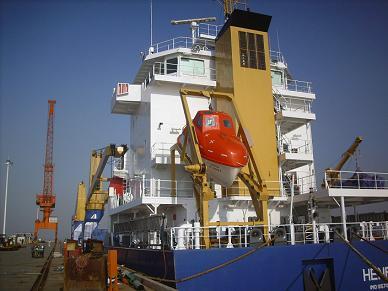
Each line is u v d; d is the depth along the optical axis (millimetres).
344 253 16812
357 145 23625
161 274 15648
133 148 29078
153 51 28531
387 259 17500
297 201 20656
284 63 31078
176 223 21312
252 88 23656
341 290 16500
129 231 23781
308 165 28172
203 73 26641
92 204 34656
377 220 25281
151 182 21297
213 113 18094
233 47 23891
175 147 21141
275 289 15461
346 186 20703
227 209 20891
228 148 16766
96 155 39969
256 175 18344
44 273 22531
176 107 24703
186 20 30609
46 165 96625
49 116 98312
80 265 13234
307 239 17609
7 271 24094
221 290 14711
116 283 13109
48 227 80938
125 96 26969
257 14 24562
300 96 29141
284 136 29094
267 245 15930
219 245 15852
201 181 16484
